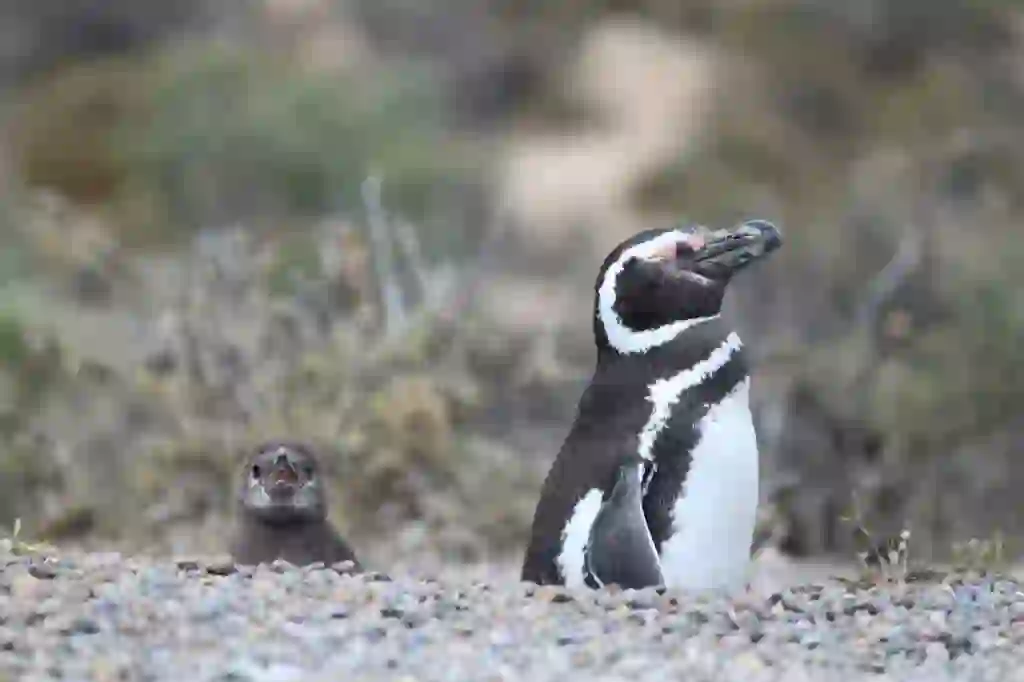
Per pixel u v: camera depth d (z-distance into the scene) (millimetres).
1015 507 25328
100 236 38031
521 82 61062
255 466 17578
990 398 27531
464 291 29547
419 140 51469
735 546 15742
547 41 62031
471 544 24438
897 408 26734
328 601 13375
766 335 32125
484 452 25969
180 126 51375
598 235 49344
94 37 63031
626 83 59312
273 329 26969
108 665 11859
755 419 26516
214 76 53500
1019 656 13086
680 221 47625
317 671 11953
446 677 11922
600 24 62812
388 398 25859
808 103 57469
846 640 13227
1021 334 29016
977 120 53500
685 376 15938
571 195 51094
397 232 29484
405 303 29859
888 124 55250
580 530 15492
